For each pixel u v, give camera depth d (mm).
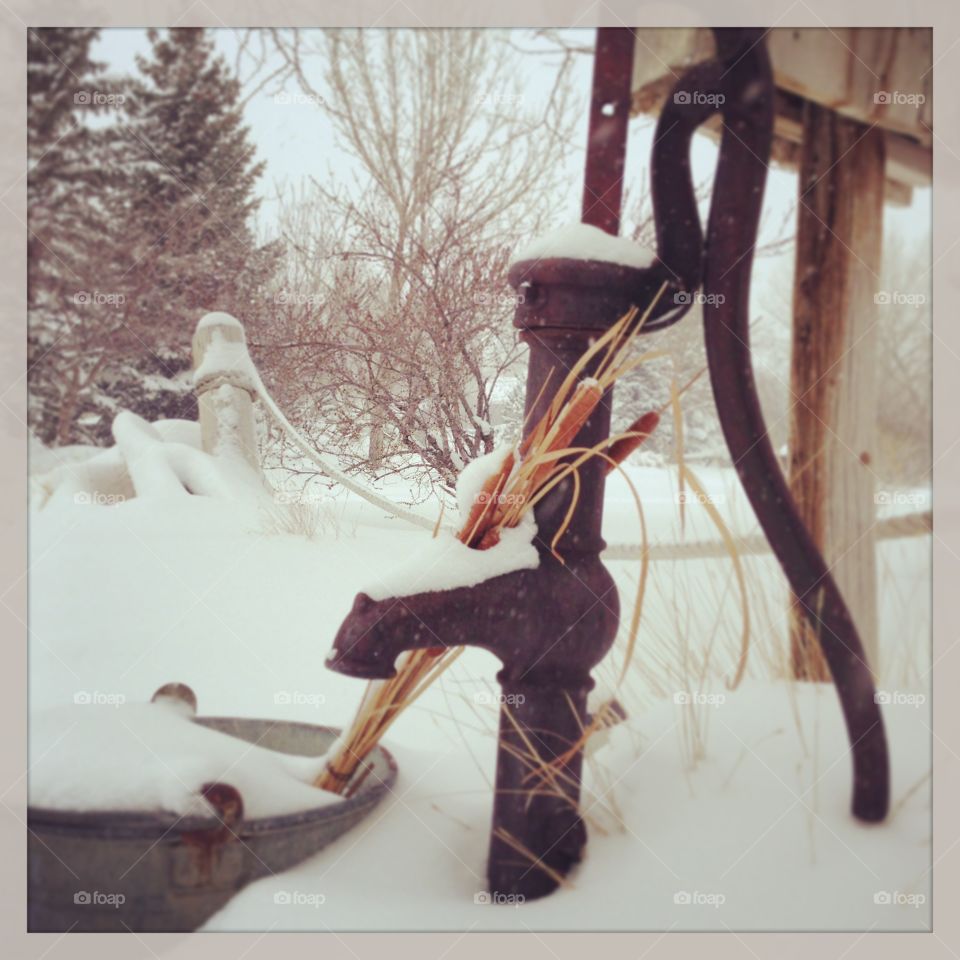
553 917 1132
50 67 4555
